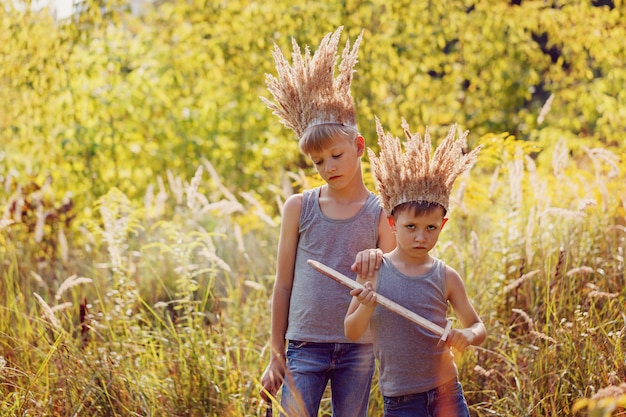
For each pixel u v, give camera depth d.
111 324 4.79
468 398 3.96
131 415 3.80
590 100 10.02
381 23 9.69
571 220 5.50
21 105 9.44
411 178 3.06
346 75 3.43
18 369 4.06
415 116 9.38
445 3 9.70
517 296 4.73
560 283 4.69
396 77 9.48
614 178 6.18
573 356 3.87
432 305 3.10
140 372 4.13
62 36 9.10
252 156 10.12
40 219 6.14
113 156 9.46
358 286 3.01
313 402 3.34
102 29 9.26
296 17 9.36
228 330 4.91
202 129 10.00
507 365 4.10
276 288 3.55
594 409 2.21
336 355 3.39
